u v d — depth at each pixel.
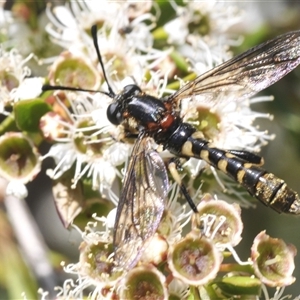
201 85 0.19
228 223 0.19
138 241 0.18
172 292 0.18
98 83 0.19
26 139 0.19
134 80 0.19
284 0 0.21
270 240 0.19
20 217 0.20
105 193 0.19
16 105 0.19
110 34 0.20
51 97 0.19
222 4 0.21
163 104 0.19
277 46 0.19
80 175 0.19
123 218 0.18
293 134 0.21
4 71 0.20
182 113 0.19
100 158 0.19
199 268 0.18
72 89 0.19
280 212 0.18
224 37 0.21
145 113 0.19
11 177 0.19
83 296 0.19
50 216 0.22
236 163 0.19
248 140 0.20
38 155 0.19
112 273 0.19
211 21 0.21
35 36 0.20
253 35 0.21
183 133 0.19
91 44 0.20
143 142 0.19
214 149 0.19
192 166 0.19
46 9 0.20
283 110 0.21
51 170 0.19
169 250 0.18
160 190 0.18
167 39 0.20
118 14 0.20
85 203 0.19
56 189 0.19
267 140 0.21
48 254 0.20
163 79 0.20
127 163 0.19
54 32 0.20
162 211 0.18
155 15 0.20
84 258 0.19
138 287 0.18
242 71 0.19
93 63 0.20
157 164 0.18
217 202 0.19
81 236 0.19
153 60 0.20
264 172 0.19
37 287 0.20
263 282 0.18
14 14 0.21
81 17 0.20
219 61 0.20
